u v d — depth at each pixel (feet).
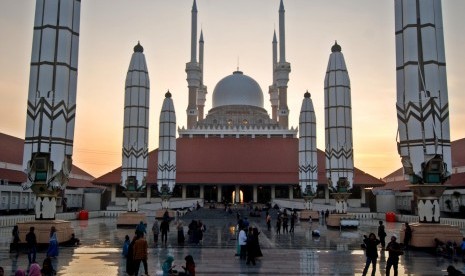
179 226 101.09
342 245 100.78
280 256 82.64
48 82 95.61
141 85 162.81
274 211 221.87
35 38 97.60
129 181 157.28
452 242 82.89
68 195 237.86
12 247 83.35
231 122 322.75
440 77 96.27
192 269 50.60
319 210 232.94
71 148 98.89
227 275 62.75
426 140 92.63
